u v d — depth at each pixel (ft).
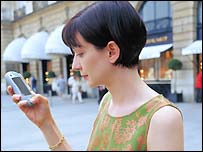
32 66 89.71
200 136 23.20
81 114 39.09
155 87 56.85
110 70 3.57
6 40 97.30
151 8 56.54
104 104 4.26
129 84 3.63
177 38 51.01
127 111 3.56
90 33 3.45
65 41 3.75
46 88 85.05
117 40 3.46
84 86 66.90
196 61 49.06
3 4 97.14
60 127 29.60
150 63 58.85
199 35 48.70
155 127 3.22
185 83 49.73
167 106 3.30
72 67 3.79
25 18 89.86
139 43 3.62
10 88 3.51
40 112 3.41
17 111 45.68
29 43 79.97
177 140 3.14
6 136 25.88
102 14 3.47
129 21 3.51
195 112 36.42
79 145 21.75
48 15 80.48
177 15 50.80
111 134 3.59
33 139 24.26
